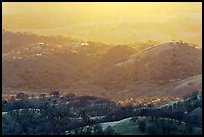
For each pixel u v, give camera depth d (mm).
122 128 165875
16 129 173000
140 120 168000
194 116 177375
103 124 174250
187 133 161875
